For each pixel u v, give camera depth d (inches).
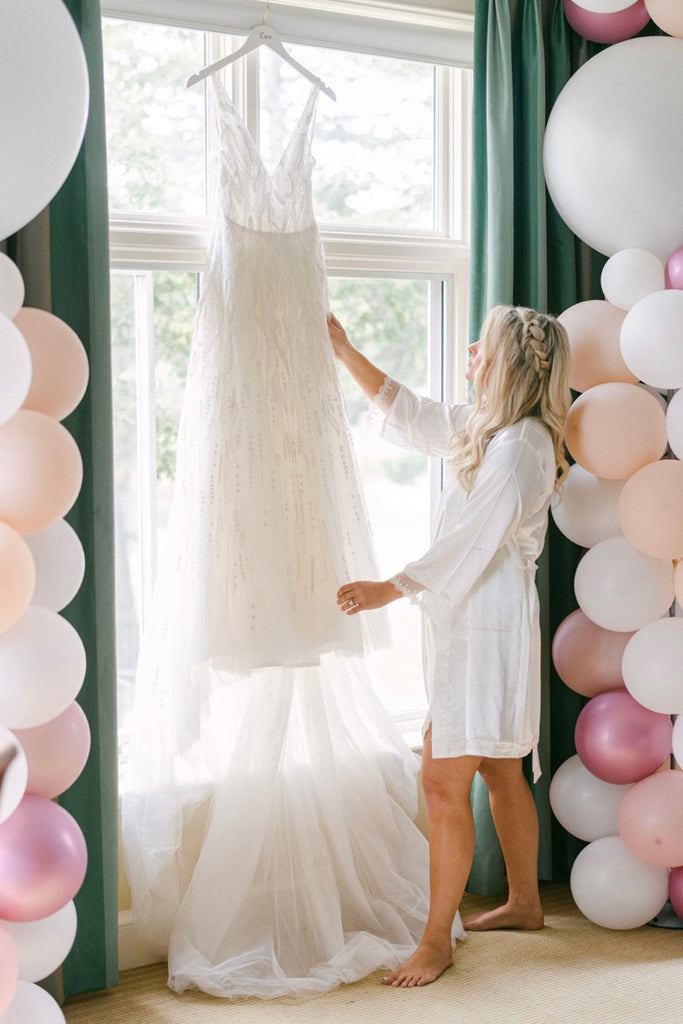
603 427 103.5
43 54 68.0
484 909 115.5
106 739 96.3
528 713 101.3
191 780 102.3
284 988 95.8
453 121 122.0
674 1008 93.6
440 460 125.6
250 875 98.7
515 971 100.9
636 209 104.3
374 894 106.5
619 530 108.9
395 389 109.9
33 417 73.8
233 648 97.0
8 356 67.9
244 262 99.2
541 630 119.7
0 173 68.2
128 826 101.1
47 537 78.1
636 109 103.0
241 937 99.7
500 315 104.0
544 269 117.2
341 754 105.4
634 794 106.7
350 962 99.3
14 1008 73.7
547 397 102.5
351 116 116.5
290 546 100.8
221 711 103.3
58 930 77.6
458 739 99.3
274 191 100.7
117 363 107.5
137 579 110.2
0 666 72.2
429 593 100.7
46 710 73.6
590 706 110.4
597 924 111.4
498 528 98.0
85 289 94.7
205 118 109.1
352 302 118.2
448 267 122.2
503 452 99.5
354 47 112.7
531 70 115.5
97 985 97.7
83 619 96.5
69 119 69.9
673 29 105.3
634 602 105.3
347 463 104.0
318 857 101.0
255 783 99.3
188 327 110.3
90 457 95.8
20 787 70.7
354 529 103.8
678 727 104.7
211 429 98.3
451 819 100.5
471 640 100.0
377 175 118.6
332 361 103.7
